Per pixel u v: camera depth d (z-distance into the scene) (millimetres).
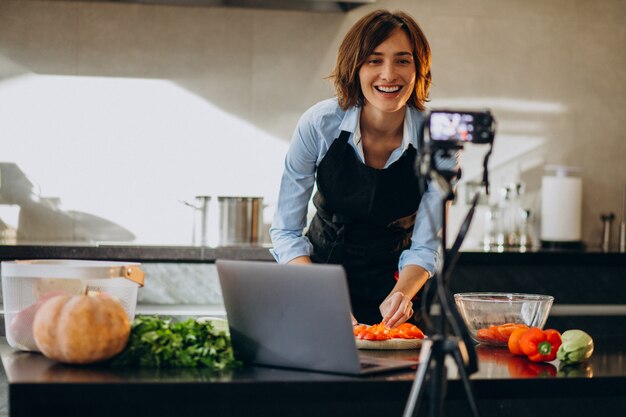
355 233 2709
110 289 1858
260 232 4336
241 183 4539
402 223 2709
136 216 4465
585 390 1662
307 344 1628
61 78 4402
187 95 4492
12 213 4375
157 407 1734
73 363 1651
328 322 1587
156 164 4477
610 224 4703
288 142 4559
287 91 4551
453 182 1565
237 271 1677
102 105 4430
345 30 4570
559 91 4777
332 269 1548
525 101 4742
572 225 4578
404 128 2541
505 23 4711
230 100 4520
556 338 1863
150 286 3789
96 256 3734
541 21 4746
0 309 3561
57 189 4410
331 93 4574
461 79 4684
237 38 4512
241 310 1701
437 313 3770
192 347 1681
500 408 1943
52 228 4410
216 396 1500
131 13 4438
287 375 1592
